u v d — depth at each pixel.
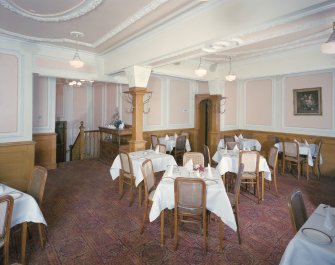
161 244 2.89
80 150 8.01
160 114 8.18
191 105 9.09
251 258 2.66
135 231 3.24
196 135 9.03
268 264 2.56
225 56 6.38
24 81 5.02
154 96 7.96
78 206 4.08
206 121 9.39
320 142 5.96
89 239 3.03
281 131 7.45
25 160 5.04
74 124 10.26
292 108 7.14
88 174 6.12
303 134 6.91
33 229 3.27
